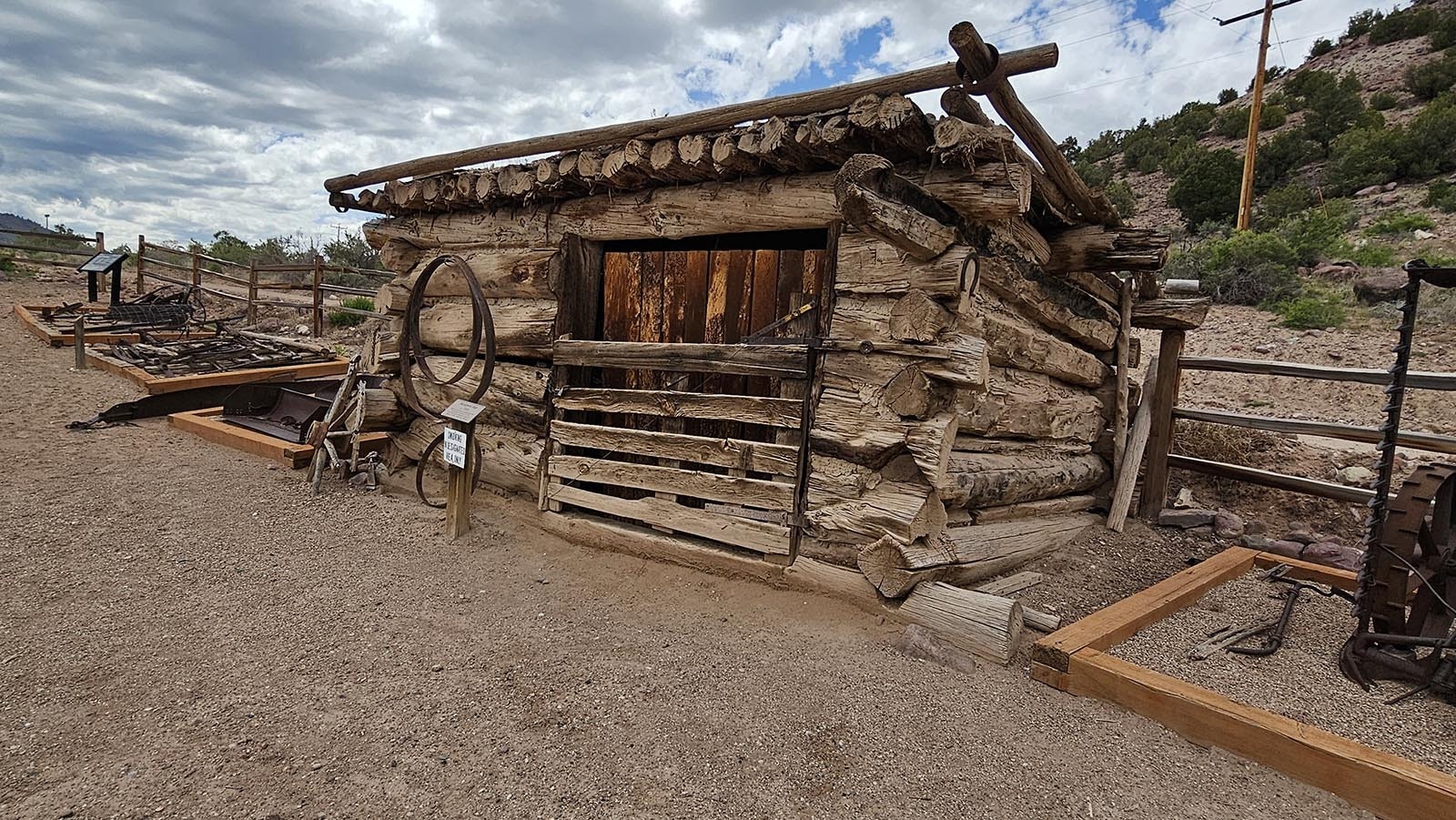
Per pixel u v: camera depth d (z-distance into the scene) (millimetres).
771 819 2166
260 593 3670
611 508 4512
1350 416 8781
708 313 4438
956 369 3336
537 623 3484
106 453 6199
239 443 6660
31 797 2098
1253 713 2602
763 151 3559
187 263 22922
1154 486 5906
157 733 2453
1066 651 3029
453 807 2156
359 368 6102
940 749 2533
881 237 3164
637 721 2648
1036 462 4965
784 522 3914
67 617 3270
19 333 11727
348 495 5445
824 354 3803
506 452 5211
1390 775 2254
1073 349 5277
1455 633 3287
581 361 4633
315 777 2262
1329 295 14031
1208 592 4250
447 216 5652
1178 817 2236
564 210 4832
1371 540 3232
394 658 3062
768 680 2967
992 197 3291
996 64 2885
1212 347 12078
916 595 3496
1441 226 19312
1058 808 2258
